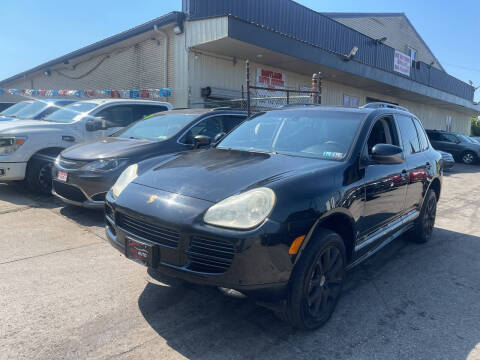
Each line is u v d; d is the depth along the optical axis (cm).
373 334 268
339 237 275
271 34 1116
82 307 288
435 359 242
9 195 623
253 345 249
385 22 2278
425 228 477
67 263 367
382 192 334
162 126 582
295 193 245
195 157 334
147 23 1180
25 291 309
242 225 226
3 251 390
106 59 1498
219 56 1227
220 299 309
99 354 233
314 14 1456
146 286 327
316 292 262
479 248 479
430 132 1917
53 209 548
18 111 830
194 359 232
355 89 1898
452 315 301
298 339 258
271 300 236
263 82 1380
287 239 231
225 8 1191
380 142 366
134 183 292
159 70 1260
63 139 627
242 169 282
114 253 396
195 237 234
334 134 337
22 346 238
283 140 354
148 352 237
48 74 1823
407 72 2006
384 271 392
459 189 995
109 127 695
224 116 614
